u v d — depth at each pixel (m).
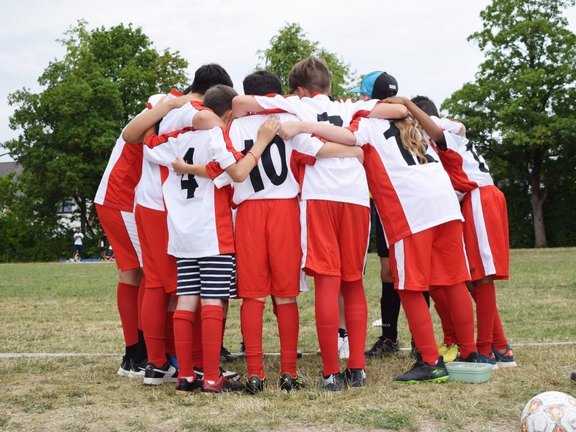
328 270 3.84
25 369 4.62
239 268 3.91
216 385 3.81
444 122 4.50
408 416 3.17
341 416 3.20
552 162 36.97
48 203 39.81
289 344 3.91
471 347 4.25
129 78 40.09
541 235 36.50
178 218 3.91
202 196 3.88
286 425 3.09
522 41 36.19
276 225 3.87
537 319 6.96
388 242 4.09
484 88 35.94
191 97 4.33
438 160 4.20
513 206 38.03
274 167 3.91
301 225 3.90
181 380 3.83
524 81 34.56
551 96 35.94
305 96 4.29
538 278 12.21
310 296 10.47
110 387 4.04
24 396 3.76
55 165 36.84
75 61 41.53
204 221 3.84
